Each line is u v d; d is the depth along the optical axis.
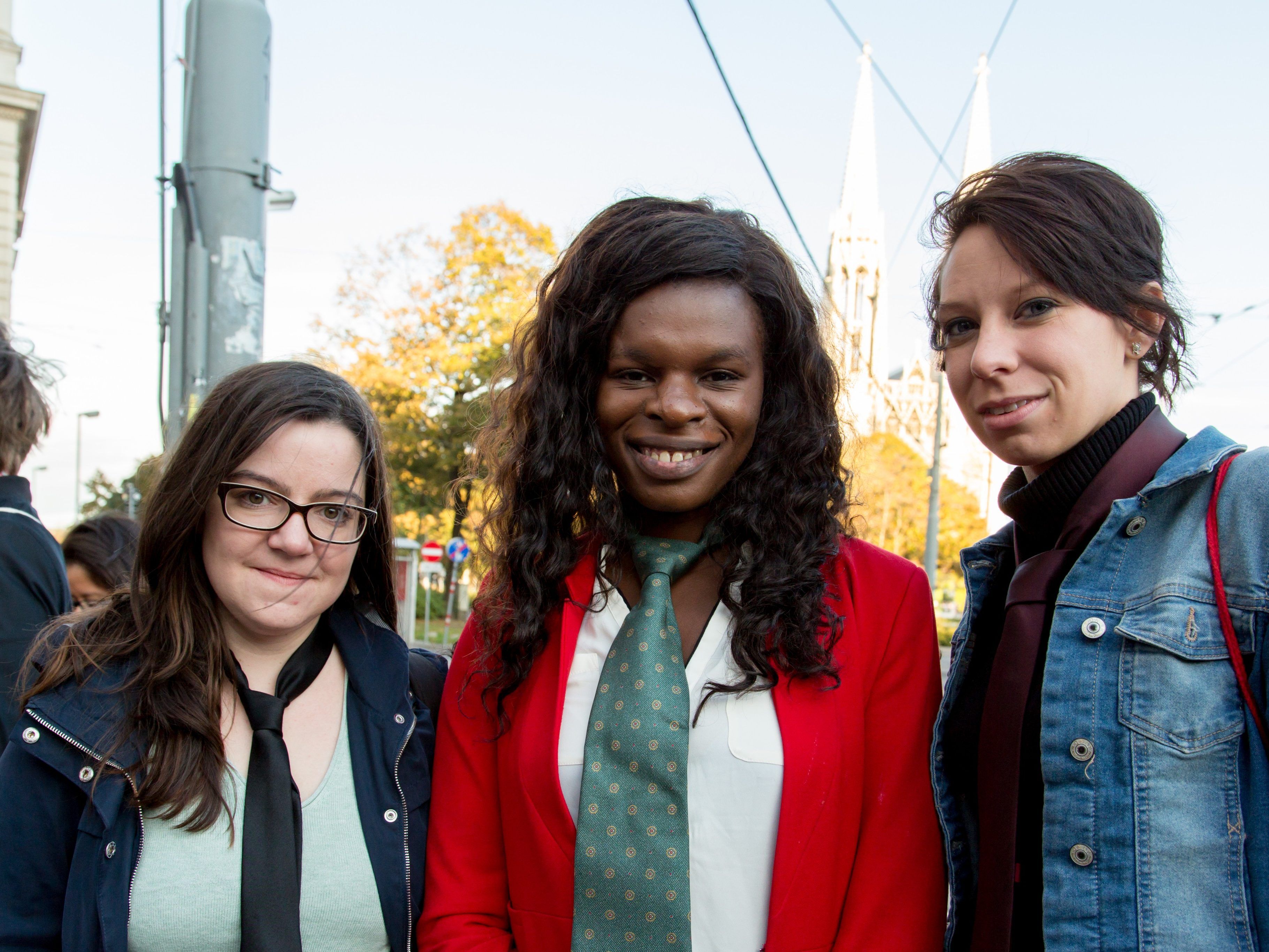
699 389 1.56
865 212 56.41
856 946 1.49
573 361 1.67
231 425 1.56
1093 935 1.35
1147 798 1.34
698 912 1.45
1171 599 1.37
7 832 1.51
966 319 1.60
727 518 1.62
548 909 1.49
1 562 2.22
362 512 1.64
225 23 3.96
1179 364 1.62
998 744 1.54
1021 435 1.54
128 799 1.52
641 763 1.44
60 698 1.55
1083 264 1.47
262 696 1.61
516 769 1.57
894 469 37.66
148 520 1.60
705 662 1.56
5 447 2.38
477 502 1.92
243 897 1.48
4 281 14.11
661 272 1.53
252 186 4.01
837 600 1.65
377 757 1.67
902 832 1.56
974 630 1.75
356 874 1.59
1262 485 1.34
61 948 1.53
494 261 22.56
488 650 1.68
